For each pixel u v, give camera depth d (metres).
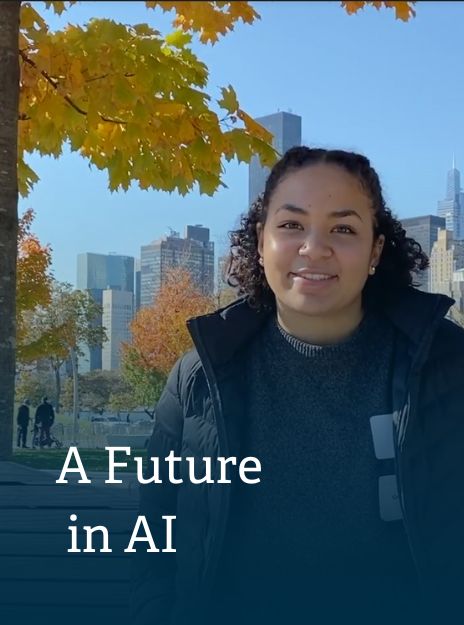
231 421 1.37
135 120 3.23
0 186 2.70
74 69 3.12
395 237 1.42
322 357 1.37
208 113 3.25
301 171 1.36
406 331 1.35
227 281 1.48
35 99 3.29
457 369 1.33
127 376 21.81
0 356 2.73
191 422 1.40
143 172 3.48
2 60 2.69
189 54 3.32
